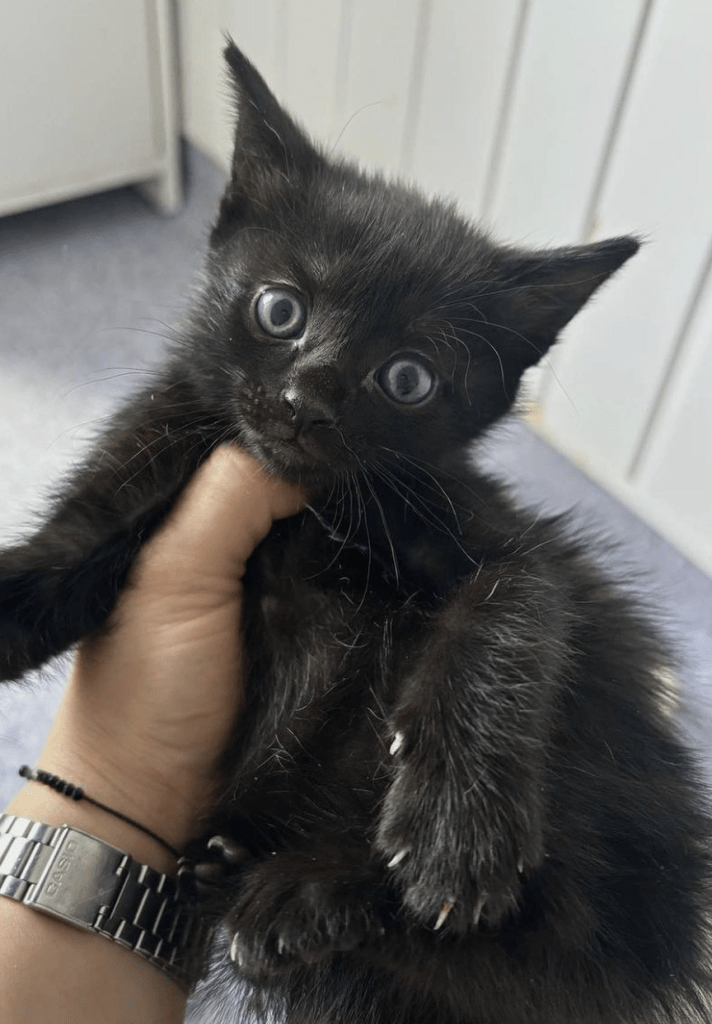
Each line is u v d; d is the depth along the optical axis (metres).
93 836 0.19
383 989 0.18
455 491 0.22
